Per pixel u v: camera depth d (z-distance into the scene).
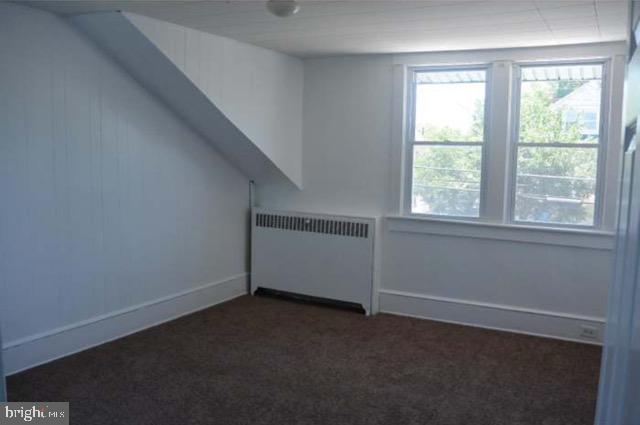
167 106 3.93
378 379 3.14
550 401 2.89
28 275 3.11
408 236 4.30
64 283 3.32
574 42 3.58
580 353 3.59
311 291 4.57
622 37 3.39
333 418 2.68
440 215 4.25
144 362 3.30
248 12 2.93
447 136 4.17
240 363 3.33
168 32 3.25
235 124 3.89
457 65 4.06
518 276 3.97
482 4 2.64
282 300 4.70
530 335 3.92
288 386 3.03
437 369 3.29
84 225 3.41
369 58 4.30
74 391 2.90
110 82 3.49
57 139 3.19
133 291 3.80
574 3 2.59
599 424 1.04
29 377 3.04
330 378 3.14
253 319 4.18
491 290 4.06
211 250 4.49
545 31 3.24
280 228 4.67
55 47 3.13
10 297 3.02
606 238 3.66
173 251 4.11
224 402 2.82
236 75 3.83
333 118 4.50
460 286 4.16
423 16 2.90
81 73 3.29
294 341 3.73
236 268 4.78
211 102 3.66
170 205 4.05
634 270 0.70
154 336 3.75
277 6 2.64
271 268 4.74
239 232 4.79
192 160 4.21
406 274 4.34
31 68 3.02
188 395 2.89
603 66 3.65
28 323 3.13
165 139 3.95
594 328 3.75
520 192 3.98
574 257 3.79
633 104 0.83
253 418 2.67
